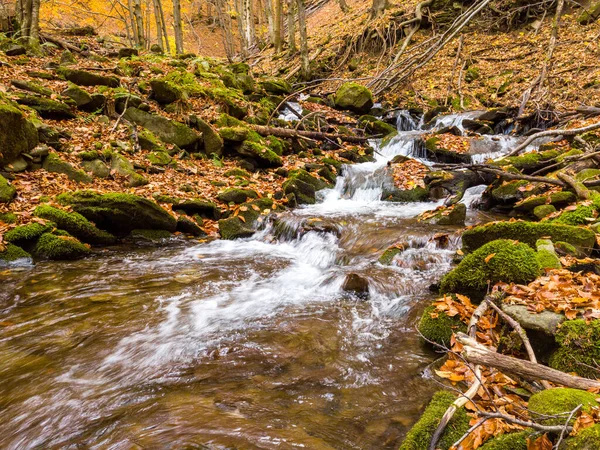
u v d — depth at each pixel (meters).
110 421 3.01
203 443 2.74
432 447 2.57
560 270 4.17
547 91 13.83
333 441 2.79
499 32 19.30
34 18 14.67
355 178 10.73
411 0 22.75
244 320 4.67
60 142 8.86
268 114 14.22
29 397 3.31
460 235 6.67
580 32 16.47
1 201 6.92
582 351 3.13
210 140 10.77
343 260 6.58
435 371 3.48
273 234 8.07
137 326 4.50
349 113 16.34
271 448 2.70
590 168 7.84
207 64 16.05
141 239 7.57
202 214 8.57
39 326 4.48
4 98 8.52
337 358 3.88
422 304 4.84
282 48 26.09
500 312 3.62
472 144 11.71
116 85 11.79
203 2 39.69
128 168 8.80
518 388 3.14
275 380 3.53
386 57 20.72
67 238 6.69
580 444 2.14
